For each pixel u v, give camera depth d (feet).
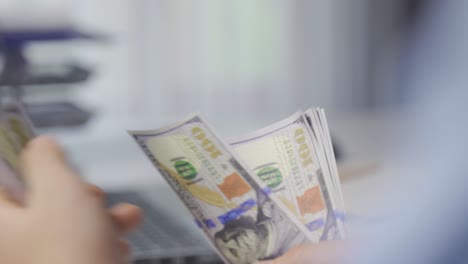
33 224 1.28
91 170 5.84
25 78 6.33
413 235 1.14
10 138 1.85
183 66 13.85
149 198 4.70
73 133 7.55
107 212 1.35
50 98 6.79
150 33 13.57
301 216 2.54
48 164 1.37
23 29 6.38
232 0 13.92
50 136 1.46
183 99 13.93
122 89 13.56
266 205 2.56
